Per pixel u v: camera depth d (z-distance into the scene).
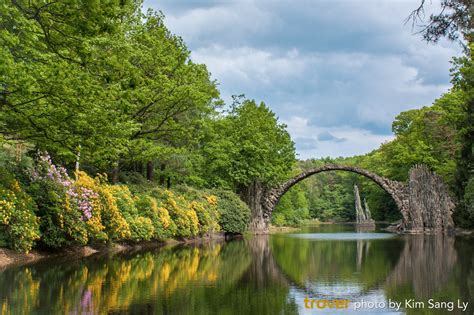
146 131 25.47
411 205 46.62
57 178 17.70
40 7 11.96
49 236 16.89
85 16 12.31
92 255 18.45
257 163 42.72
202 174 40.59
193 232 29.89
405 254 21.78
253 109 45.03
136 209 22.83
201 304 9.56
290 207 73.62
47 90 12.98
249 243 30.67
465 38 13.08
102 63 14.20
